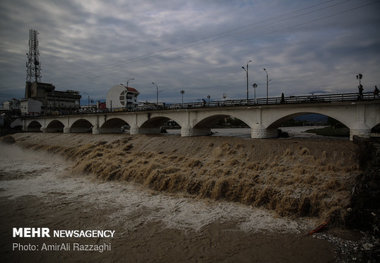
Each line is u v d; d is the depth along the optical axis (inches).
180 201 855.7
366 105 1157.7
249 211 754.2
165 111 1988.2
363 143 913.5
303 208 711.1
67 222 715.4
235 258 530.6
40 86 4512.8
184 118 1888.5
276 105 1416.1
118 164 1262.3
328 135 1834.4
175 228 667.4
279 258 524.7
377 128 1584.6
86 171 1267.2
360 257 509.4
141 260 532.1
